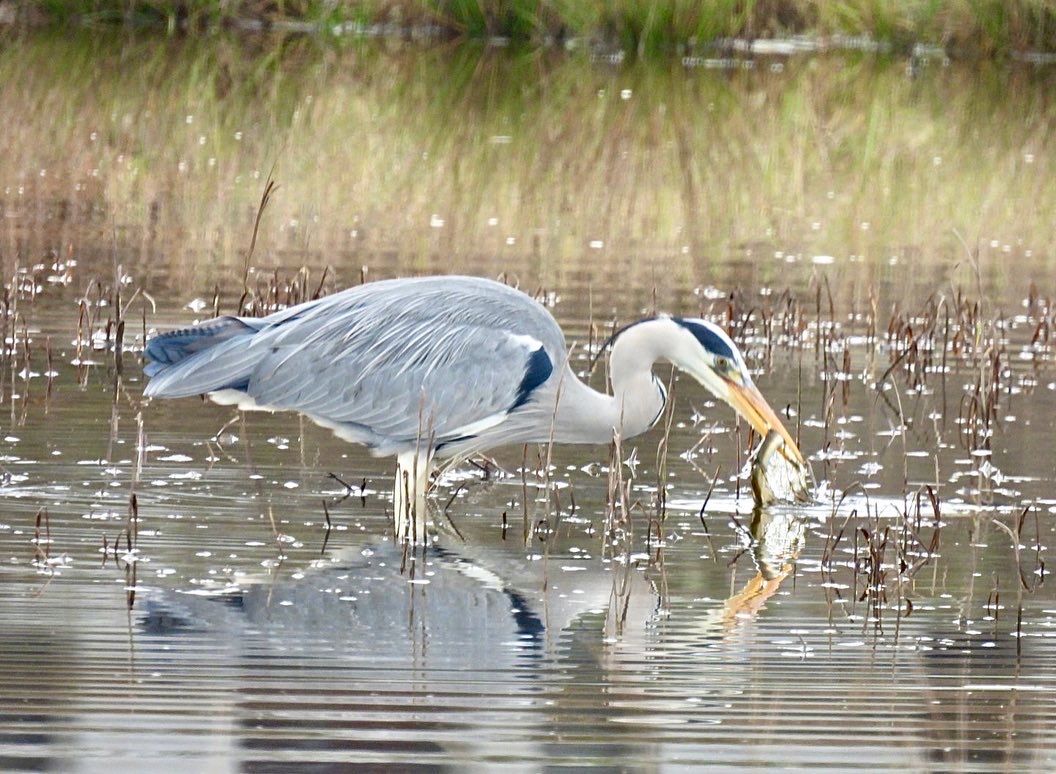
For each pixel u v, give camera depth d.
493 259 21.47
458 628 9.60
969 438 14.42
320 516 11.76
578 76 38.38
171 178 26.77
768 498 12.44
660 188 27.61
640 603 10.19
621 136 31.89
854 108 35.72
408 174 27.72
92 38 41.00
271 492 12.28
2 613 9.52
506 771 7.61
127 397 14.73
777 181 28.67
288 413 14.62
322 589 10.20
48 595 9.88
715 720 8.30
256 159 28.62
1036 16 42.66
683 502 12.52
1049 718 8.43
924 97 37.22
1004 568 11.07
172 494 12.09
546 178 27.88
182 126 31.31
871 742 8.08
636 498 12.55
